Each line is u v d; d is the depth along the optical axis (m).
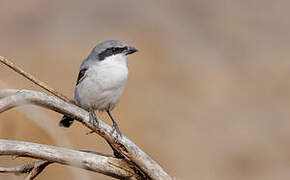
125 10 22.94
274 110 15.95
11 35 19.19
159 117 14.36
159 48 18.92
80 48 18.47
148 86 15.89
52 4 22.38
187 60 18.56
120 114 13.82
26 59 16.56
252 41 21.19
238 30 22.05
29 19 20.80
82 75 8.21
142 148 13.13
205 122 14.84
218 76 17.72
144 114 14.16
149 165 6.52
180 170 12.75
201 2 24.17
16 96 5.55
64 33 20.08
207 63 18.81
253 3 24.06
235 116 15.40
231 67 18.81
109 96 8.16
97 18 21.95
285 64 18.95
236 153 13.62
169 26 21.97
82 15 21.97
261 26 22.31
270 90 17.20
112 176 6.48
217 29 22.19
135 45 19.09
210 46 20.69
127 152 6.50
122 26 21.47
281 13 23.23
